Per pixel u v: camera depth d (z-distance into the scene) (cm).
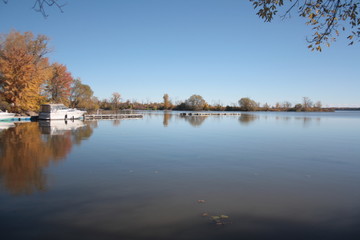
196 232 480
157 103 13362
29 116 3881
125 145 1498
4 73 3550
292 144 1598
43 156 1157
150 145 1507
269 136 2038
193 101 11100
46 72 4056
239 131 2433
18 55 3591
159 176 852
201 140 1750
